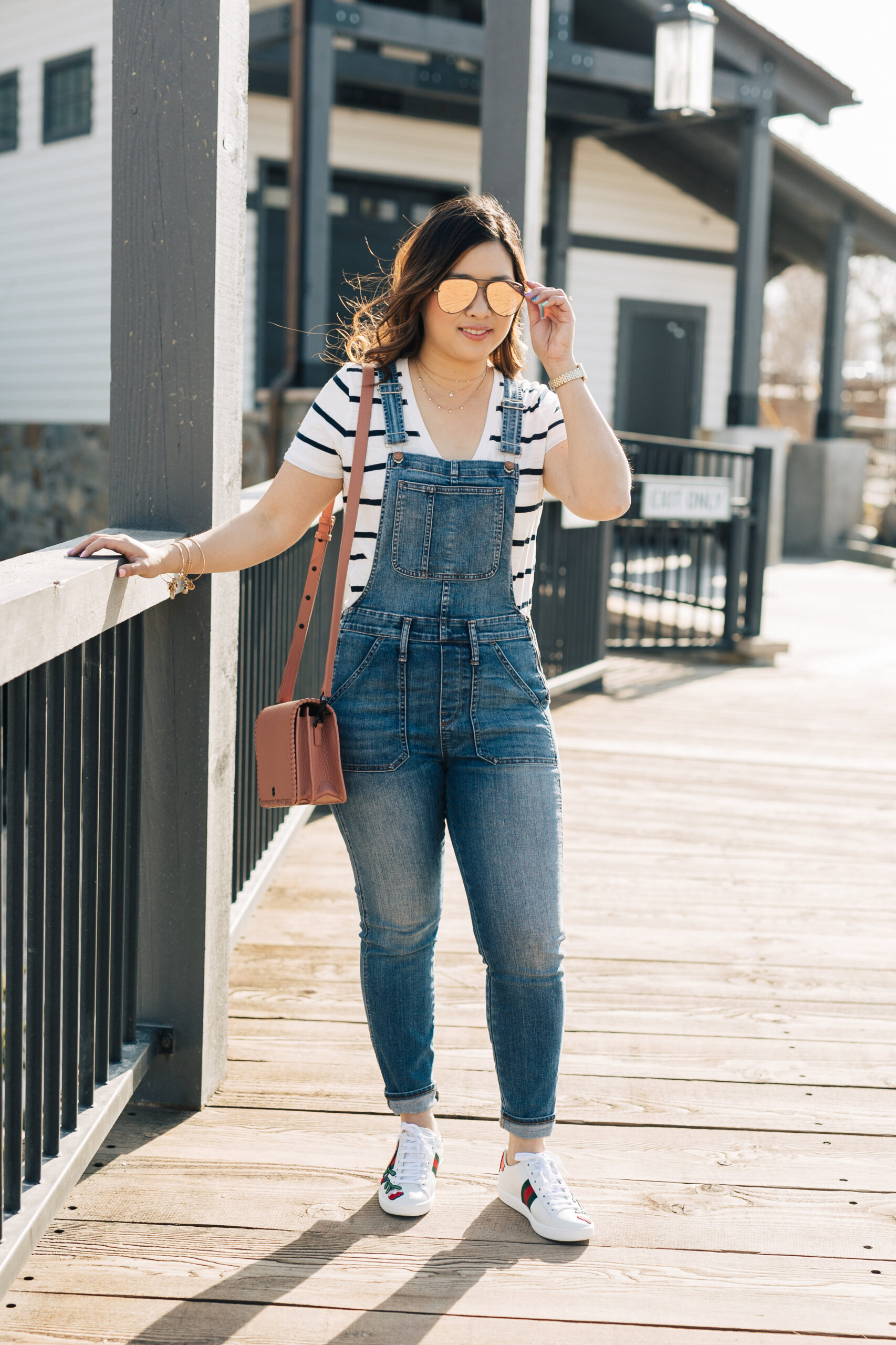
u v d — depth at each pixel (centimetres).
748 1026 279
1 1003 166
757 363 1168
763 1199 212
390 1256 193
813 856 405
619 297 1373
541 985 188
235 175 219
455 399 181
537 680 185
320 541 191
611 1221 204
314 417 184
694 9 779
